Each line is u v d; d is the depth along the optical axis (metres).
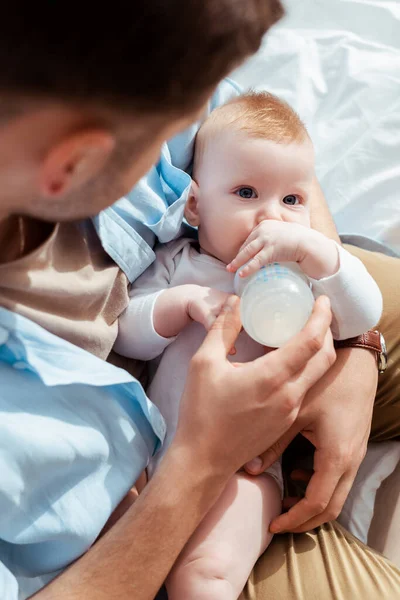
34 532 0.73
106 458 0.81
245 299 0.81
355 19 1.56
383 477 1.12
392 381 1.07
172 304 0.90
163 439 0.89
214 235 0.97
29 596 0.76
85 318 0.84
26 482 0.71
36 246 0.74
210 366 0.80
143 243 0.93
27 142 0.47
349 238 1.29
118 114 0.47
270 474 0.92
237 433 0.78
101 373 0.77
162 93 0.47
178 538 0.78
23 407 0.73
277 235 0.86
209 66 0.47
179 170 0.98
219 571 0.83
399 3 1.55
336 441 0.89
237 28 0.46
